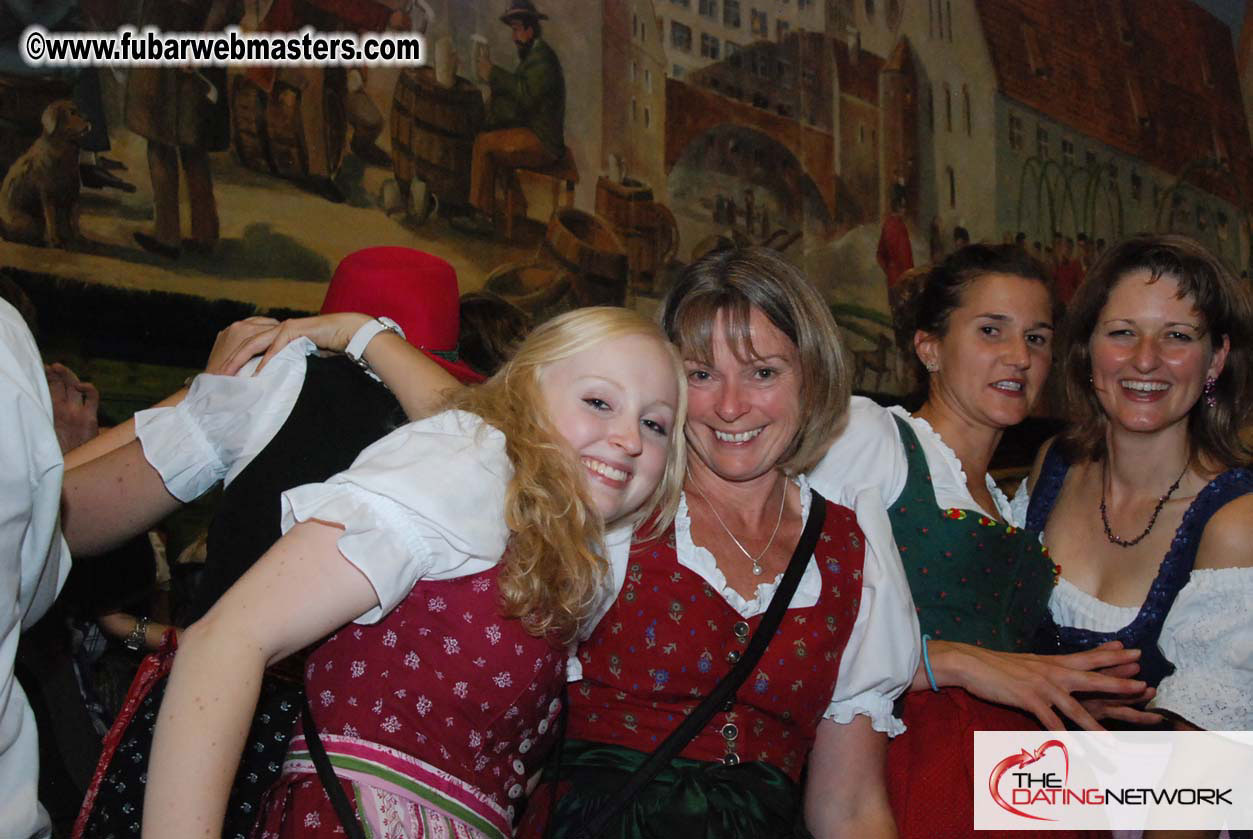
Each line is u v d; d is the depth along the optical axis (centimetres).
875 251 939
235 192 583
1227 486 246
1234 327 248
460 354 255
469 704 151
